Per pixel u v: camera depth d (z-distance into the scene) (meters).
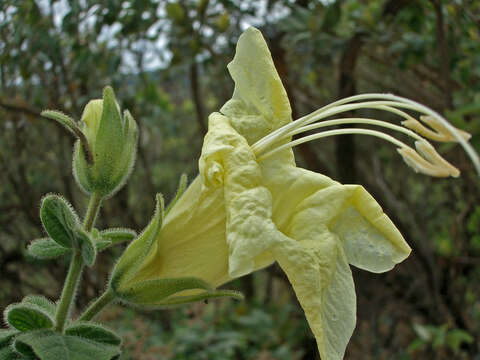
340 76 5.18
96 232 1.71
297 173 1.56
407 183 7.08
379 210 1.58
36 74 4.31
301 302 1.39
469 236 5.68
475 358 5.52
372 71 6.26
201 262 1.60
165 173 7.32
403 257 1.57
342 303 1.48
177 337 5.46
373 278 6.43
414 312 6.53
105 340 1.55
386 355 6.54
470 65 4.66
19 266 5.22
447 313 5.57
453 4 4.25
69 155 5.21
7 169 4.80
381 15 4.59
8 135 4.93
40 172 5.17
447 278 5.74
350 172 5.46
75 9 3.58
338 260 1.53
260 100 1.66
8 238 5.41
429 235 6.72
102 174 1.61
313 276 1.41
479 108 3.63
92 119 1.67
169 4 4.37
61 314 1.53
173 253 1.61
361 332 6.93
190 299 1.57
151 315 5.68
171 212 1.64
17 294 5.20
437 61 4.77
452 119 3.72
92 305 1.61
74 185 5.38
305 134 5.35
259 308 7.35
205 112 6.87
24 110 4.11
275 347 6.47
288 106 1.67
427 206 6.48
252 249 1.37
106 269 5.53
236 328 6.52
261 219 1.41
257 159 1.56
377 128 6.08
